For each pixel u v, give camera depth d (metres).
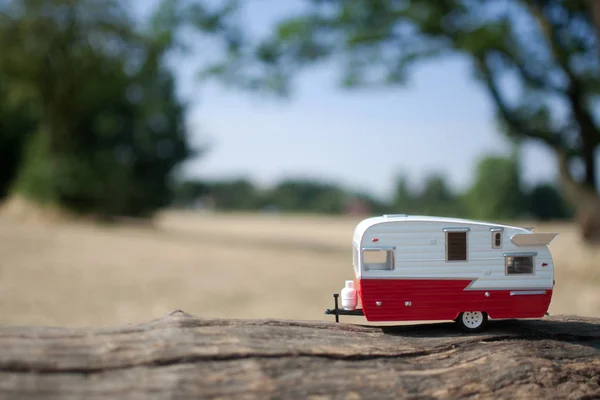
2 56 27.88
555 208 55.81
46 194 28.27
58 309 11.94
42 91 28.69
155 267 17.77
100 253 19.52
